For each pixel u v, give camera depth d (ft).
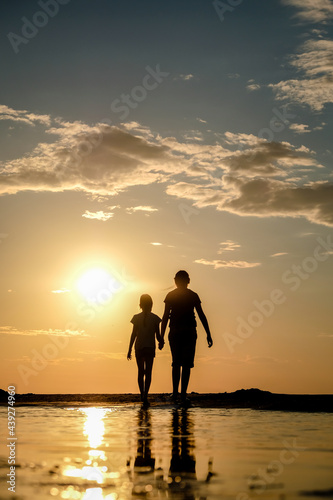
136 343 27.43
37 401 29.60
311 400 25.27
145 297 27.43
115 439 11.70
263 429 13.96
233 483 7.02
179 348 25.96
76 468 8.02
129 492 6.44
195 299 26.43
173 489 6.62
